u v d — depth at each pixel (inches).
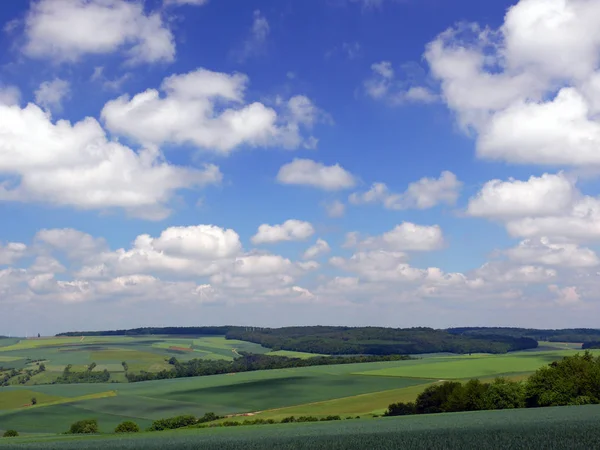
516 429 1525.6
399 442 1392.7
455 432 1546.5
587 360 2878.9
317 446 1393.9
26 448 1814.7
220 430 2502.5
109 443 1935.3
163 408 3932.1
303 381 4665.4
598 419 1744.6
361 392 4126.5
